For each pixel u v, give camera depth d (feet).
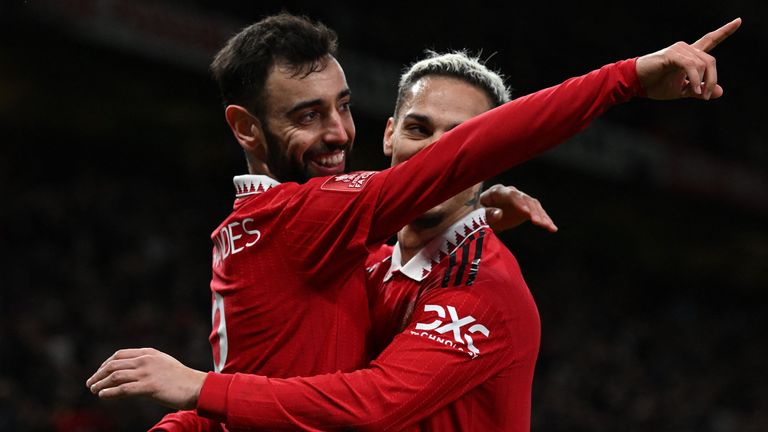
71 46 135.74
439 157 20.94
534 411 116.47
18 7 123.75
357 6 148.25
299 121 23.41
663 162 172.24
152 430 25.29
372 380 21.65
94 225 122.93
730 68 184.24
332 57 23.93
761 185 187.73
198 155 147.54
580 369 133.80
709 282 183.32
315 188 22.63
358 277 23.65
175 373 21.20
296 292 22.67
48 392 88.17
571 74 164.14
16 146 135.44
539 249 169.48
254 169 24.68
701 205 189.67
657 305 174.19
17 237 115.55
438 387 21.98
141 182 141.38
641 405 127.13
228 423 21.13
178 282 117.70
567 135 20.35
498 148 20.40
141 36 120.78
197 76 146.72
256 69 23.61
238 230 23.70
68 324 100.32
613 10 173.78
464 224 24.50
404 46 149.07
